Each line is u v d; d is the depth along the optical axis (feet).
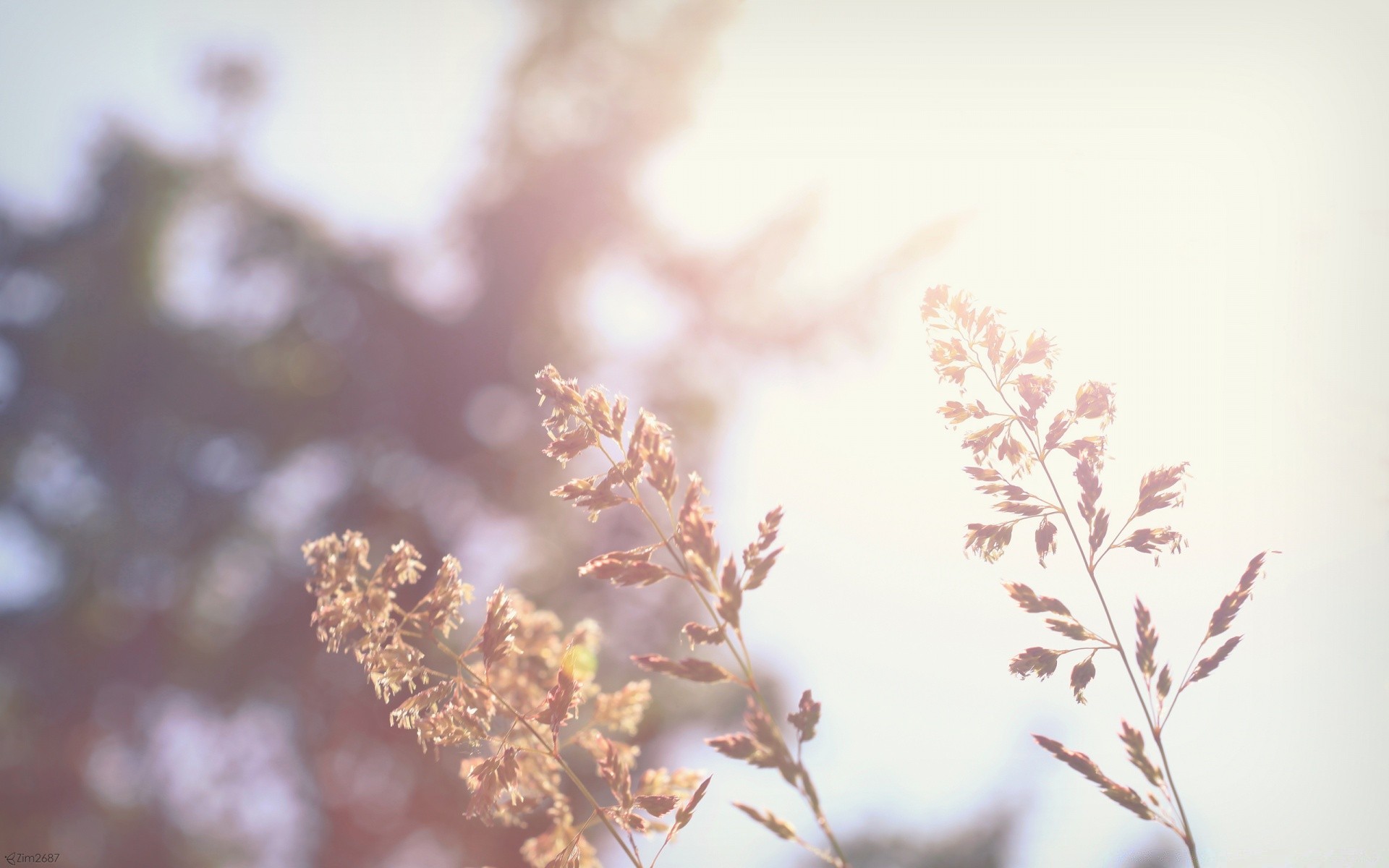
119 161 50.01
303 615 46.75
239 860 45.73
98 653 47.11
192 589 48.83
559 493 3.33
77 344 48.96
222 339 51.08
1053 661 3.39
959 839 32.32
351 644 3.55
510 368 48.52
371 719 43.88
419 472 47.98
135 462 49.37
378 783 43.83
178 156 51.24
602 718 4.11
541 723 3.74
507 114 53.62
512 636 3.70
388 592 3.59
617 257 52.24
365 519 46.85
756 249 49.34
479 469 45.93
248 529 48.44
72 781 46.14
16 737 45.73
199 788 47.19
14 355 49.01
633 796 3.67
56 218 51.65
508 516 45.34
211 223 50.85
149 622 47.62
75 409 49.11
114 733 47.24
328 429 48.65
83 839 46.01
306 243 49.70
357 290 49.21
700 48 52.60
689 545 3.17
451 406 47.91
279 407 49.39
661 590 40.55
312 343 49.98
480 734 3.57
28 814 44.91
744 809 2.86
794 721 2.95
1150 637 3.30
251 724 46.60
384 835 41.93
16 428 48.37
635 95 53.57
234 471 50.31
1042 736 3.27
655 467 3.31
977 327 3.82
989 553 3.62
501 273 50.14
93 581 47.65
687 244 52.13
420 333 48.98
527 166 53.16
